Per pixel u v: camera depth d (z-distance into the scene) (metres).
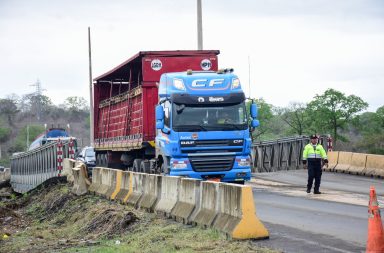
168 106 21.75
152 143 24.70
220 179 21.64
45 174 33.56
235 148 21.59
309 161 22.42
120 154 31.94
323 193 22.80
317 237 12.27
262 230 12.24
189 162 21.30
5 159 132.25
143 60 24.78
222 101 21.62
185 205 15.40
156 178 17.89
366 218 15.04
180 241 12.52
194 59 25.05
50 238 17.56
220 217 13.21
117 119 30.38
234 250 11.01
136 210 18.34
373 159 32.97
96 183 24.97
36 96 184.00
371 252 9.69
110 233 16.05
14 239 18.00
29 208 28.31
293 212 16.78
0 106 181.88
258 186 27.39
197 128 21.33
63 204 25.12
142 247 12.80
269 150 35.16
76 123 184.25
